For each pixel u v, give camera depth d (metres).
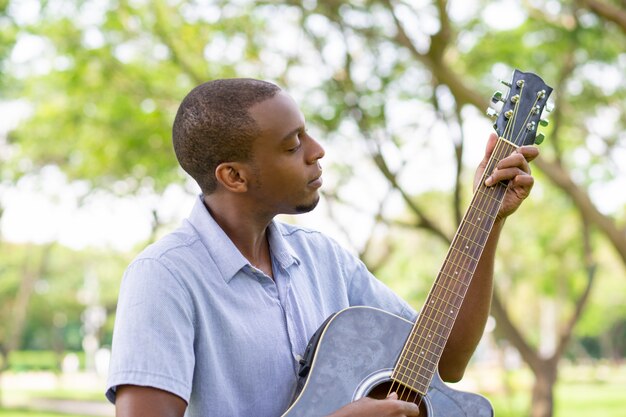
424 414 2.26
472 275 2.34
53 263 36.09
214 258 2.22
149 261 2.16
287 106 2.26
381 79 11.12
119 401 2.07
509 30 11.28
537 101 2.44
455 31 11.34
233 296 2.21
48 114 13.40
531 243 17.53
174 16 11.61
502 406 18.73
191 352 2.12
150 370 2.05
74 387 36.41
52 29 11.84
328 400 2.18
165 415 2.04
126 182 14.36
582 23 10.55
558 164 11.65
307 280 2.39
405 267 19.61
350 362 2.22
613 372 45.66
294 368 2.24
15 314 31.11
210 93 2.26
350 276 2.52
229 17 11.26
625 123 12.77
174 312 2.11
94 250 35.94
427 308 2.30
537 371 12.86
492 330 16.64
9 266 33.47
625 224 14.08
